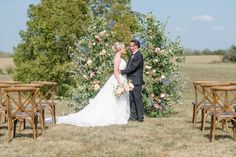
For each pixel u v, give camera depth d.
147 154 8.88
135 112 13.10
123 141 10.05
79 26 22.89
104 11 28.78
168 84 14.64
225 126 11.92
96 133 10.96
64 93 22.61
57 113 16.23
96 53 14.68
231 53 72.56
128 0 28.22
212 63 71.00
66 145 9.65
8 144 9.73
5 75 47.91
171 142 9.97
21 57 24.48
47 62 23.14
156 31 14.77
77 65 14.88
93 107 12.84
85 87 14.58
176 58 14.85
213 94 9.94
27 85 10.59
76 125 12.22
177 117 14.30
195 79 43.50
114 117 12.60
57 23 22.88
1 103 10.88
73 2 23.41
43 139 10.28
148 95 14.55
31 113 10.47
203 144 9.82
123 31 17.81
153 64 14.69
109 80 12.88
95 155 8.77
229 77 45.44
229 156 8.73
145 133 11.02
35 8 23.98
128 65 12.88
